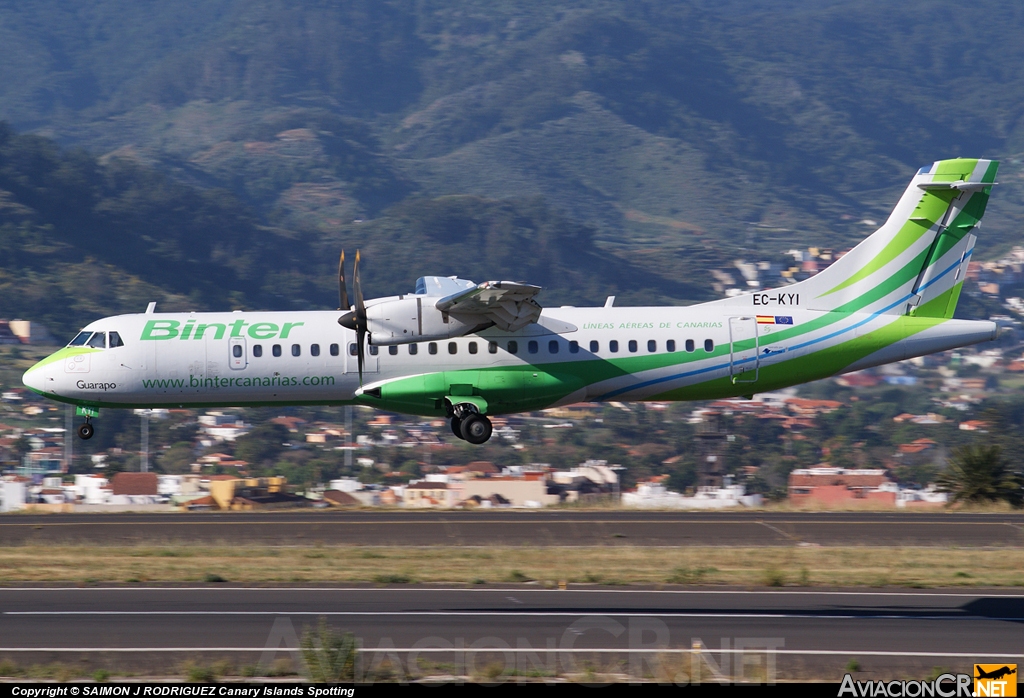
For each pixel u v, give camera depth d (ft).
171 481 583.17
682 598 223.71
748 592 230.89
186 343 322.96
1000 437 606.55
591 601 220.64
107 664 170.19
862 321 333.01
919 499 556.51
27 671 165.27
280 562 270.46
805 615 206.80
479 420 316.19
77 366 321.73
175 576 247.70
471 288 286.25
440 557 279.08
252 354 322.55
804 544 304.91
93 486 632.38
